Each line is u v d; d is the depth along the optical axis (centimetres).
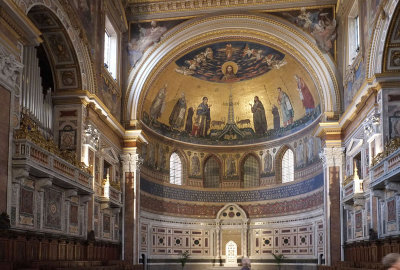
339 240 3116
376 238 2431
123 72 3416
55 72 2547
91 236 2602
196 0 3369
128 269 2659
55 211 2252
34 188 2030
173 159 4025
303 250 3612
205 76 3916
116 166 3253
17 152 1797
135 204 3288
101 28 2905
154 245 3666
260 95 4016
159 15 3431
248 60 3747
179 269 3850
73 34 2464
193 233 3994
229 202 4109
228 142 4191
